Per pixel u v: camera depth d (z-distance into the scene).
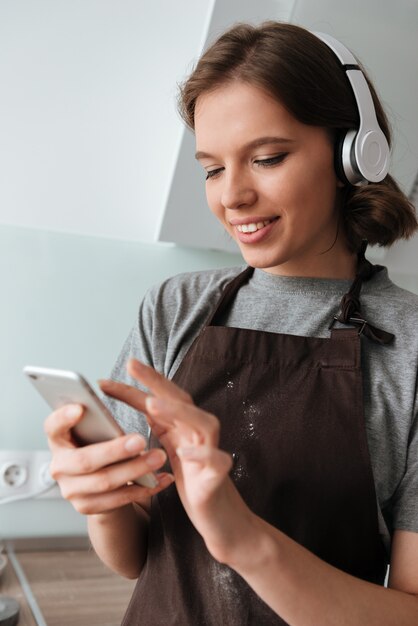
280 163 0.86
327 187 0.89
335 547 0.86
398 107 1.57
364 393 0.90
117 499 0.77
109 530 0.93
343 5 1.40
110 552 0.95
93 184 1.67
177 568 0.90
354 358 0.90
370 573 0.88
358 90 0.90
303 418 0.89
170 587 0.90
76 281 1.76
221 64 0.86
